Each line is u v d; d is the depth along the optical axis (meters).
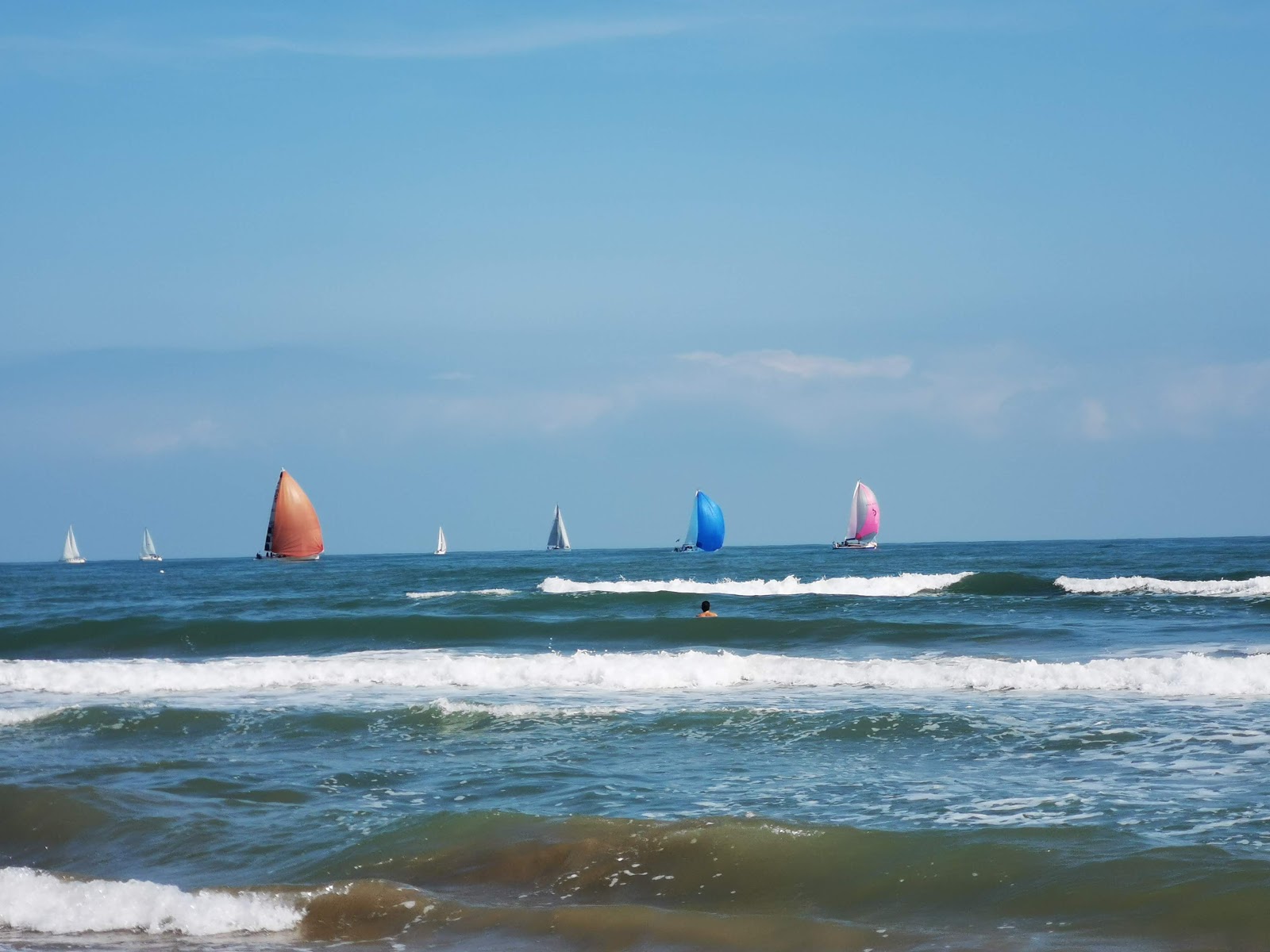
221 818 14.85
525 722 20.55
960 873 11.87
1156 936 10.16
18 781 16.91
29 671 27.25
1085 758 16.67
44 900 12.04
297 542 118.81
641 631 34.78
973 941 10.29
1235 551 97.88
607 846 13.15
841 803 14.64
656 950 10.57
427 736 19.67
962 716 20.05
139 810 15.25
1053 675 23.81
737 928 10.91
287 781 16.67
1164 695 22.09
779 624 34.38
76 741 19.91
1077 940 10.18
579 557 140.38
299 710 22.09
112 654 35.47
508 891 12.22
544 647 33.22
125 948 10.94
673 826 13.52
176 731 20.45
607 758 17.72
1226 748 16.94
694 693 23.92
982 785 15.25
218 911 11.74
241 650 35.38
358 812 14.94
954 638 32.06
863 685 24.53
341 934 11.23
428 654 31.48
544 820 14.00
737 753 17.84
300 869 13.02
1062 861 11.95
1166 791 14.50
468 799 15.45
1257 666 23.05
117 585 79.19
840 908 11.34
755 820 13.58
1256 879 11.07
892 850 12.56
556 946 10.77
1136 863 11.70
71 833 14.52
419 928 11.30
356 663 27.45
